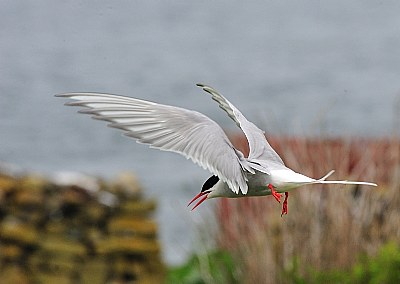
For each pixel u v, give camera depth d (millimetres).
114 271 13070
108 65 62562
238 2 112438
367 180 12711
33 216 12977
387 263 11656
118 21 94688
